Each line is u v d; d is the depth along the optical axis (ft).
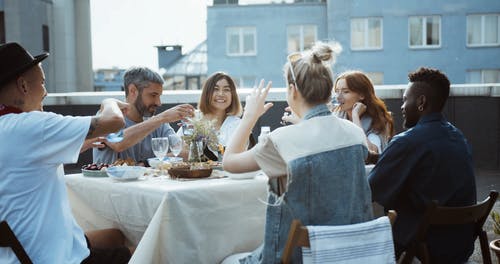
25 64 6.87
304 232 5.96
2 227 6.40
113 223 9.30
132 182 8.76
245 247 8.53
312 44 6.81
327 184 6.31
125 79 11.75
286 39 78.59
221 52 80.12
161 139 9.78
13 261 6.54
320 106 6.56
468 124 25.81
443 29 74.23
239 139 6.91
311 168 6.24
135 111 11.66
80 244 7.27
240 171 6.69
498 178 22.97
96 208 9.30
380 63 74.23
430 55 74.79
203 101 13.07
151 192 7.98
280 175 6.43
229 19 79.61
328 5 74.90
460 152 7.91
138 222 8.38
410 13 74.08
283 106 24.89
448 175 7.77
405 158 7.81
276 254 6.39
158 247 7.79
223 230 8.23
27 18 49.90
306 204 6.30
